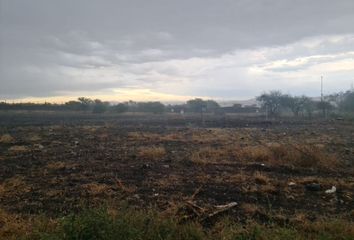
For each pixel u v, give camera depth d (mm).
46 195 7832
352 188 8719
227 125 33125
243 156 12797
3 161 12086
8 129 25672
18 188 8391
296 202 7602
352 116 41188
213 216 6352
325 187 8797
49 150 14836
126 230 4895
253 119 43219
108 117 51281
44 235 4836
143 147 15703
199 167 11156
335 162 11492
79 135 21625
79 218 5023
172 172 10367
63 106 68688
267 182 9102
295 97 54969
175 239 5125
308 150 11898
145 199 7562
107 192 8078
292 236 5141
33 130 24984
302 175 10172
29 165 11359
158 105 70188
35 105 67438
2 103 64500
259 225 5805
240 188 8562
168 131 24938
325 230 5719
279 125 32500
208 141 18344
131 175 9930
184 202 7020
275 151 12508
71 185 8734
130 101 73062
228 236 5207
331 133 23344
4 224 5902
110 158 12766
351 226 5723
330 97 65312
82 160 12320
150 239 4969
